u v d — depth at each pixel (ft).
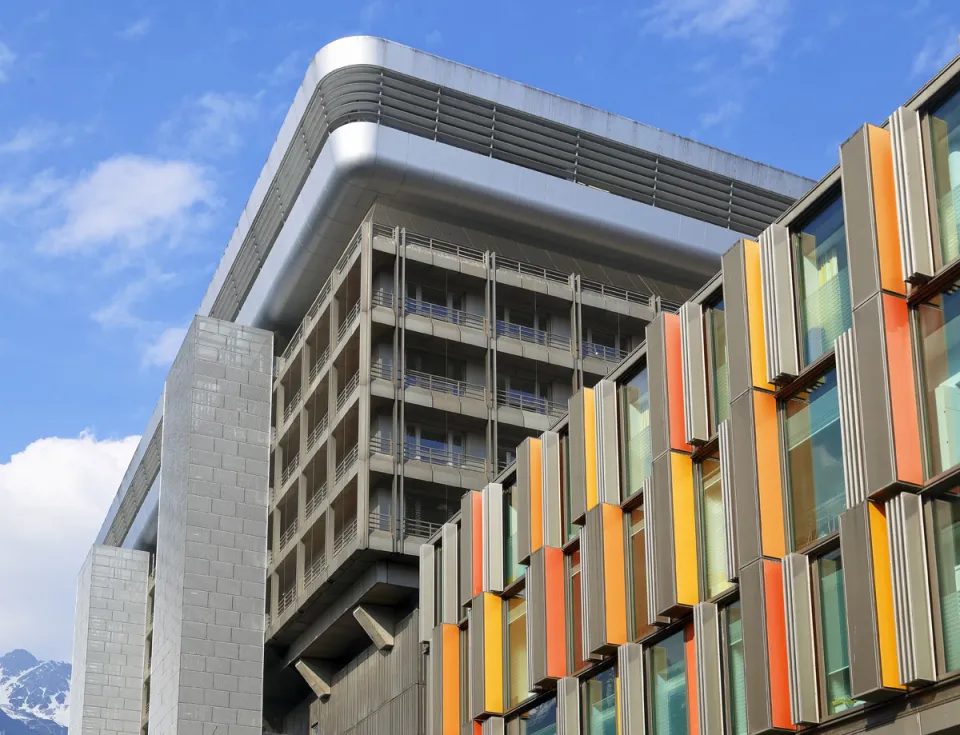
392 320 217.36
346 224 237.04
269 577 241.76
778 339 103.40
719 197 258.78
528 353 227.61
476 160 236.02
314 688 225.35
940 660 84.74
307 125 242.58
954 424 88.58
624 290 249.96
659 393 118.21
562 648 131.54
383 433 214.69
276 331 260.62
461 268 228.22
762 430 103.19
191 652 191.72
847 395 94.32
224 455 205.46
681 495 113.70
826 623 94.73
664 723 113.19
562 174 247.70
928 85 94.79
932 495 88.43
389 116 235.20
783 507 101.50
